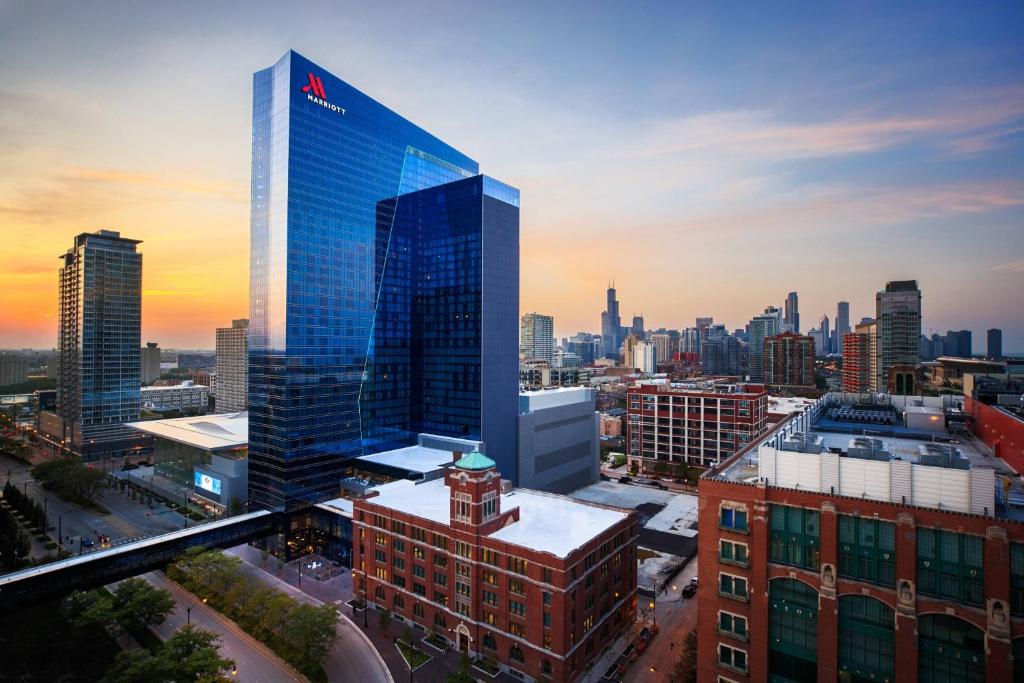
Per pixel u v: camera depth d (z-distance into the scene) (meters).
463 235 157.38
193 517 150.62
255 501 136.38
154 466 187.62
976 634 47.00
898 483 51.28
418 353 168.38
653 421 191.00
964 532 47.31
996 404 79.69
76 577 97.38
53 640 85.00
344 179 145.00
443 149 181.25
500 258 159.38
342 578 113.56
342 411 143.00
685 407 184.38
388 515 96.69
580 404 175.50
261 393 134.62
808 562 54.41
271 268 133.50
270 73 136.38
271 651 85.44
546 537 83.38
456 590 86.31
